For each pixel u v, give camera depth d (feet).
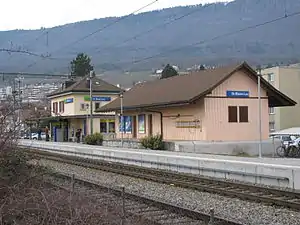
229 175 59.57
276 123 226.58
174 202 42.88
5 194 27.27
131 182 58.75
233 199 44.14
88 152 104.06
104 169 73.72
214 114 106.42
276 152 102.99
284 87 226.99
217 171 61.62
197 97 102.58
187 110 110.83
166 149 102.83
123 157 86.33
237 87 110.11
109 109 141.90
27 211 26.37
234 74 109.91
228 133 108.06
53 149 126.52
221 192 47.21
